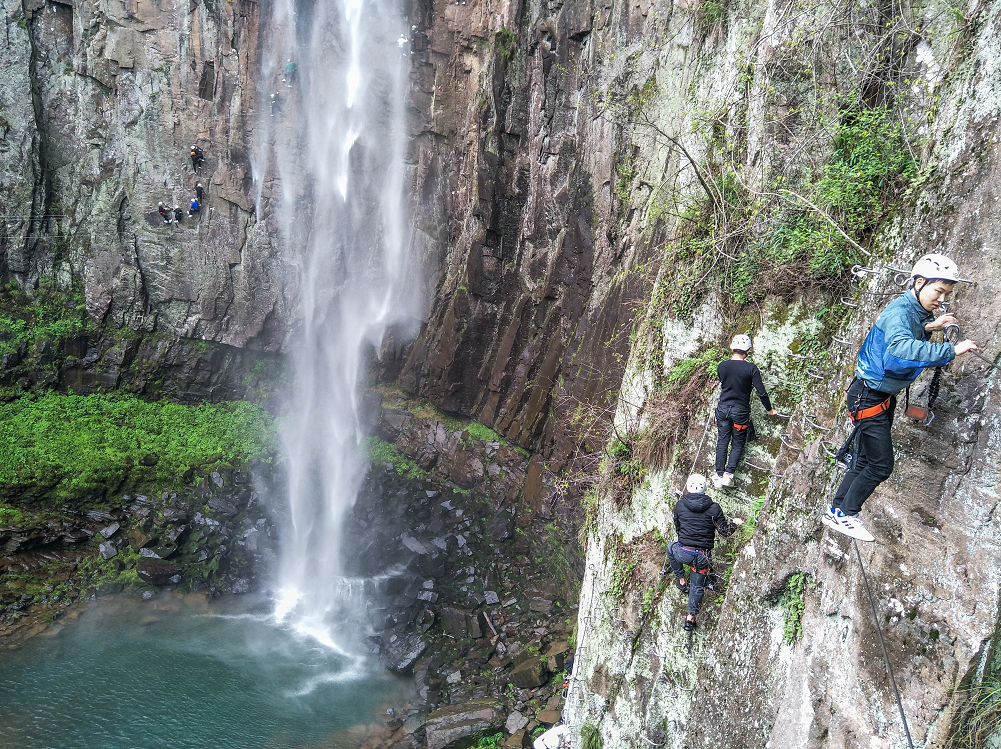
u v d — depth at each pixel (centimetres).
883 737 636
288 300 3041
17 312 2870
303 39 2783
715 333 1018
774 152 904
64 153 2894
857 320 739
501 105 2414
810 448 769
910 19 733
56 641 2072
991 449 543
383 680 2023
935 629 588
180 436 2895
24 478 2480
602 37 2059
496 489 2533
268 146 2884
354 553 2492
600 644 1238
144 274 2958
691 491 882
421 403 2941
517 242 2525
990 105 575
